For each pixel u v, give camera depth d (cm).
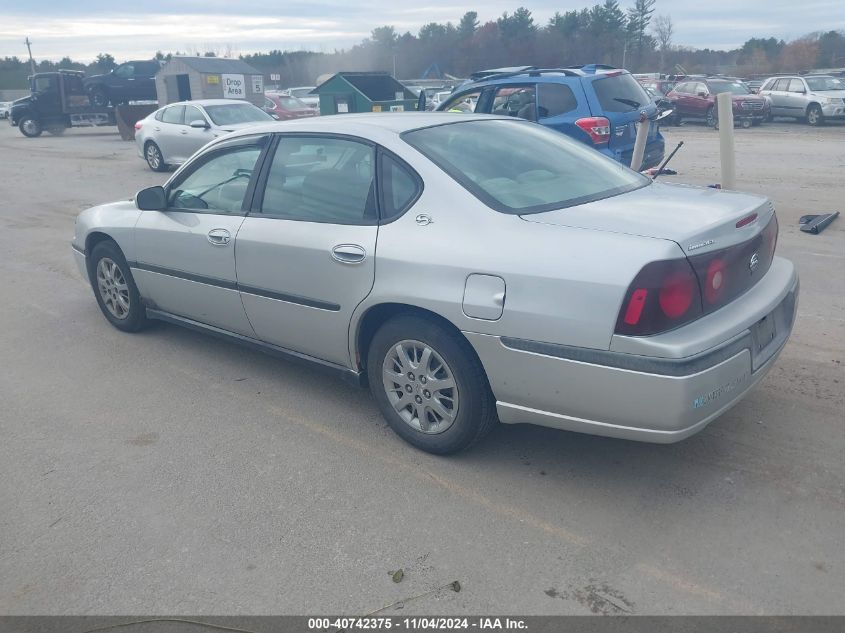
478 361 364
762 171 1346
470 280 351
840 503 345
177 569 315
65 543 335
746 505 346
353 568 313
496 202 367
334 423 442
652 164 997
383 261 381
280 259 432
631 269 312
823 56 6462
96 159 2012
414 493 366
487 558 316
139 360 547
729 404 335
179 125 1595
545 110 949
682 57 7169
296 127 453
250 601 296
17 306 687
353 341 411
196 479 384
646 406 315
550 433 421
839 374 473
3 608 296
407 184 390
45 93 3003
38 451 416
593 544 323
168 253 515
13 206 1258
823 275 681
